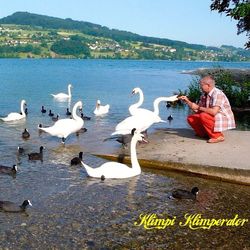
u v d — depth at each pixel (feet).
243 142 47.80
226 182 39.34
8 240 26.86
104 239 27.30
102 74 252.01
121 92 132.36
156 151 45.52
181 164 41.39
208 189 37.22
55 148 50.19
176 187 37.50
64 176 39.86
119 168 39.86
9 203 31.65
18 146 51.37
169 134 53.36
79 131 60.03
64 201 33.50
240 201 34.58
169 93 130.21
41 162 44.42
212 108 46.47
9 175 39.78
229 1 87.81
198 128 49.88
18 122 71.20
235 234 28.71
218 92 46.65
